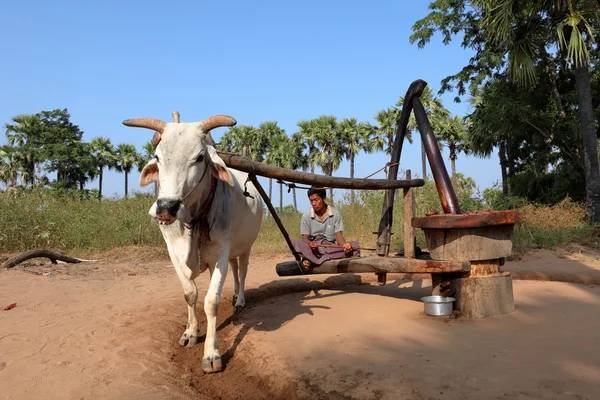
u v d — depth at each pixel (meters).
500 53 16.62
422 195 11.74
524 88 15.59
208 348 3.81
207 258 4.14
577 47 11.80
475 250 4.52
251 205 5.28
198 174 3.55
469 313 4.50
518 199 13.58
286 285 6.68
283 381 3.32
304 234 5.62
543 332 3.94
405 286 6.64
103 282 7.28
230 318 5.19
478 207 12.34
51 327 4.59
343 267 5.20
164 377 3.48
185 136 3.51
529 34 12.40
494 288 4.55
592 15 11.56
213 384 3.57
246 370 3.72
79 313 5.16
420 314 4.68
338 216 5.59
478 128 17.42
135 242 11.91
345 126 39.06
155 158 3.74
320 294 6.08
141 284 7.18
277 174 4.45
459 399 2.76
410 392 2.89
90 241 11.40
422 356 3.47
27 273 7.83
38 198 12.03
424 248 10.34
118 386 3.24
